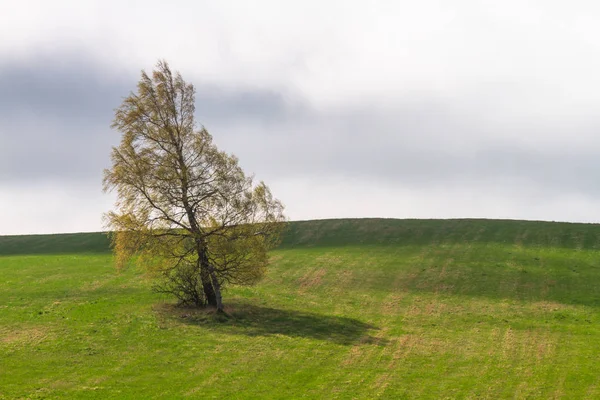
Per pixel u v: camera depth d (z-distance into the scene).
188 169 52.62
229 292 62.69
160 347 44.81
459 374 41.50
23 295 59.38
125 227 51.47
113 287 62.84
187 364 41.47
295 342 47.41
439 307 59.38
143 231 51.56
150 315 52.56
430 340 49.41
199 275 54.91
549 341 49.59
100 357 42.16
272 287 65.81
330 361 43.34
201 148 53.28
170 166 52.41
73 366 40.09
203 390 36.78
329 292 64.31
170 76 54.03
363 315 56.69
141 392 35.97
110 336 46.88
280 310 56.97
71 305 55.59
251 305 58.00
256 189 53.62
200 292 56.19
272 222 53.47
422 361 44.06
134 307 55.06
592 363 44.09
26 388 35.47
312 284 67.12
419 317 56.25
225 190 52.41
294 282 67.88
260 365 41.81
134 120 52.66
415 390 38.19
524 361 44.53
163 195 52.09
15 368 39.19
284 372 40.66
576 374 41.69
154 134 53.03
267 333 49.47
